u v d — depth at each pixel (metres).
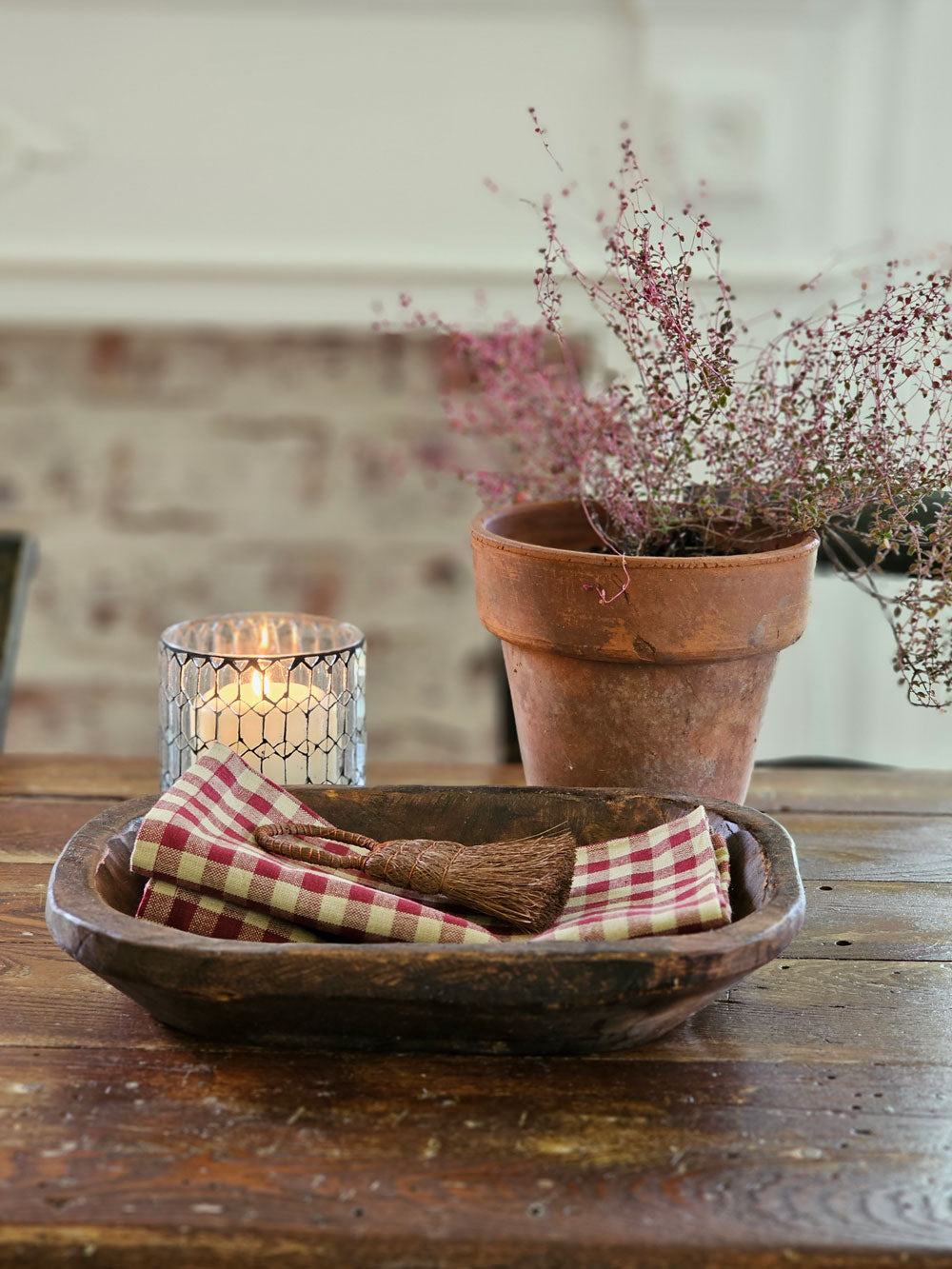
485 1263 0.58
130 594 2.45
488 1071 0.71
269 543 2.42
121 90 2.04
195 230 2.09
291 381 2.33
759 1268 0.57
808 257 2.03
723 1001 0.79
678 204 2.01
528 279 2.07
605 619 0.90
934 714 2.27
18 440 2.37
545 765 0.99
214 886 0.74
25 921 0.88
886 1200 0.61
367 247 2.09
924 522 1.01
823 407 0.92
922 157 1.99
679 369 0.95
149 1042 0.73
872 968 0.83
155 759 1.24
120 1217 0.59
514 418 1.11
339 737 1.00
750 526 0.98
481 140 2.04
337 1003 0.66
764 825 0.81
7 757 1.24
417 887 0.78
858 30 1.95
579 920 0.76
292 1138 0.65
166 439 2.37
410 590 2.45
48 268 2.11
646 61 1.97
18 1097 0.68
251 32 2.02
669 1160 0.64
